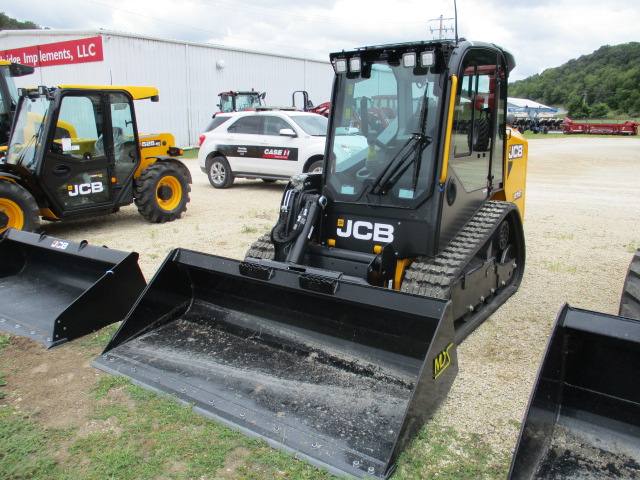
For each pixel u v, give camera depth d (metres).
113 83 18.05
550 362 2.67
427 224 3.86
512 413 3.31
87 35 17.80
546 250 7.07
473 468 2.80
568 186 12.84
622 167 16.98
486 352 4.13
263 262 3.99
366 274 3.89
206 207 10.00
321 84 26.95
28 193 7.04
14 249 5.18
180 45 19.83
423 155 3.88
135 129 8.19
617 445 2.66
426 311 3.08
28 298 4.81
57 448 2.97
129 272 4.49
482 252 4.63
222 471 2.77
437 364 3.04
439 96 3.81
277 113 11.30
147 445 2.96
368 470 2.68
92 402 3.37
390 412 3.03
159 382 3.49
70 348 4.10
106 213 8.14
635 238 7.67
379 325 3.35
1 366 3.85
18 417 3.23
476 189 4.52
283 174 11.21
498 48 4.61
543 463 2.61
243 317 3.98
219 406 3.22
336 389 3.25
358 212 4.14
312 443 2.88
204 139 12.25
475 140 4.39
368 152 4.10
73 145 7.44
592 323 2.71
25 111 7.58
